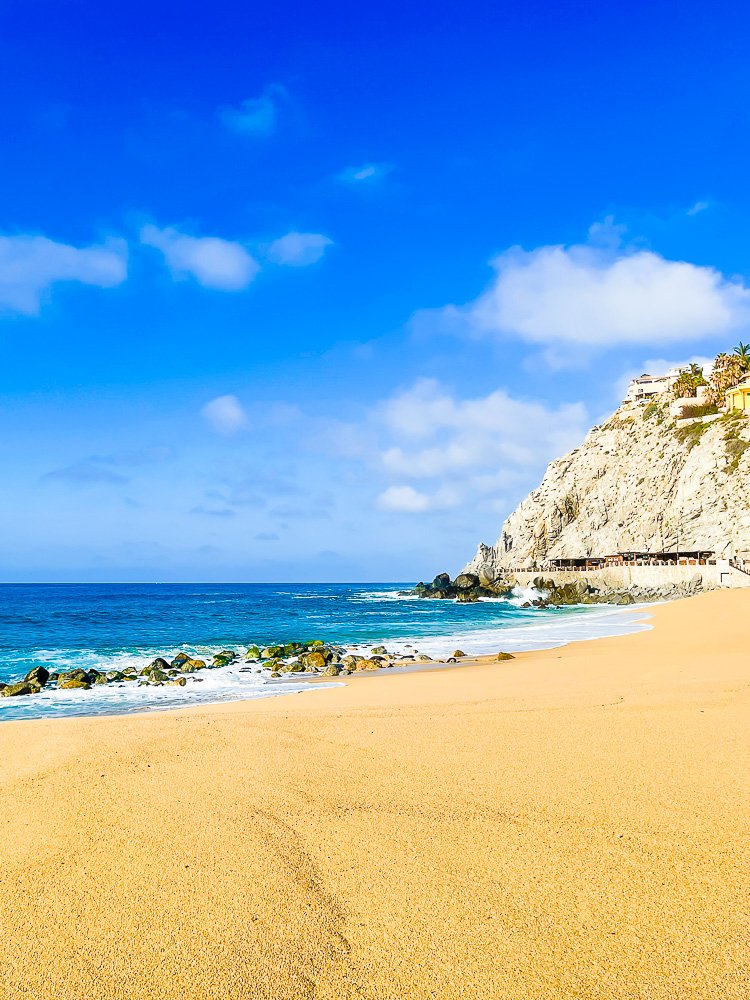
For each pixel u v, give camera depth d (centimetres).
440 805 749
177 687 2316
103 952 476
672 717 1188
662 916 500
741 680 1658
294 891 556
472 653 3180
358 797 785
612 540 11331
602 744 1002
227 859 621
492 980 432
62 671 2883
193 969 453
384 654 3195
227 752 1015
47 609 8425
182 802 782
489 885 557
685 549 9694
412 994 421
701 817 686
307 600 11850
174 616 6869
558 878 565
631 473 11644
